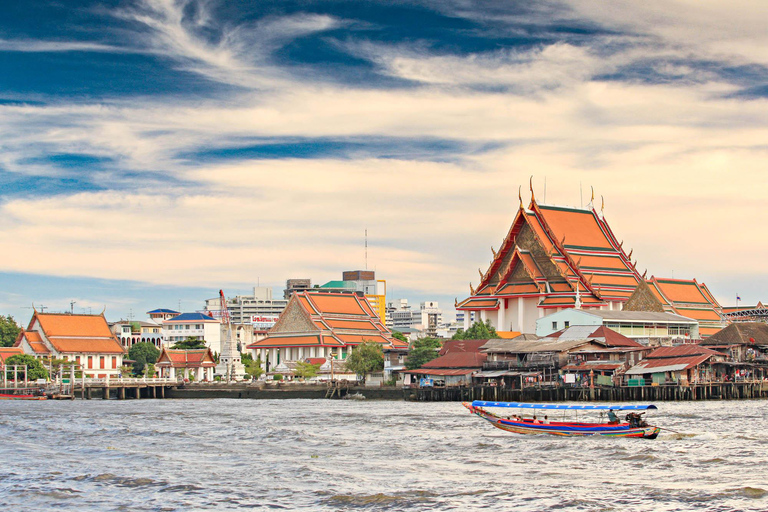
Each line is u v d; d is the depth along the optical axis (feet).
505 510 193.98
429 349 613.52
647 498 203.31
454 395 531.50
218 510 197.77
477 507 196.85
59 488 222.48
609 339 535.60
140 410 500.33
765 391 524.93
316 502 203.92
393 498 206.28
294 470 245.04
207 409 503.20
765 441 293.23
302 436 326.24
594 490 212.64
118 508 200.95
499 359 547.08
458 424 364.17
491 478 229.45
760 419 365.81
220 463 259.80
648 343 580.30
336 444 301.43
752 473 233.35
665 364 502.38
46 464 261.03
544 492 210.79
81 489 221.25
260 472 242.37
